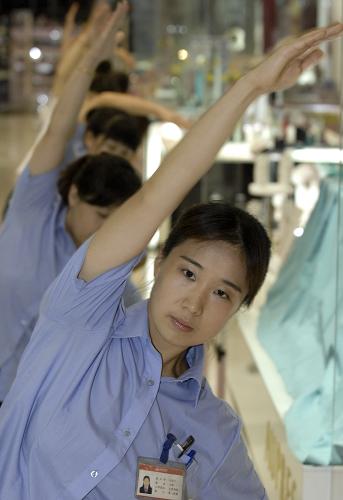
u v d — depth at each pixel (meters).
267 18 5.98
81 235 2.54
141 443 1.59
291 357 3.18
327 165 3.56
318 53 1.56
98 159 2.50
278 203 4.45
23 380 1.59
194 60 6.77
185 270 1.57
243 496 1.74
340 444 2.46
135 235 1.52
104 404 1.58
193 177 1.50
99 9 3.75
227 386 4.14
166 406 1.64
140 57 8.32
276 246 4.19
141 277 2.38
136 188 2.49
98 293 1.55
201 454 1.65
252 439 3.52
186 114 6.65
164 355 1.65
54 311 1.59
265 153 4.61
